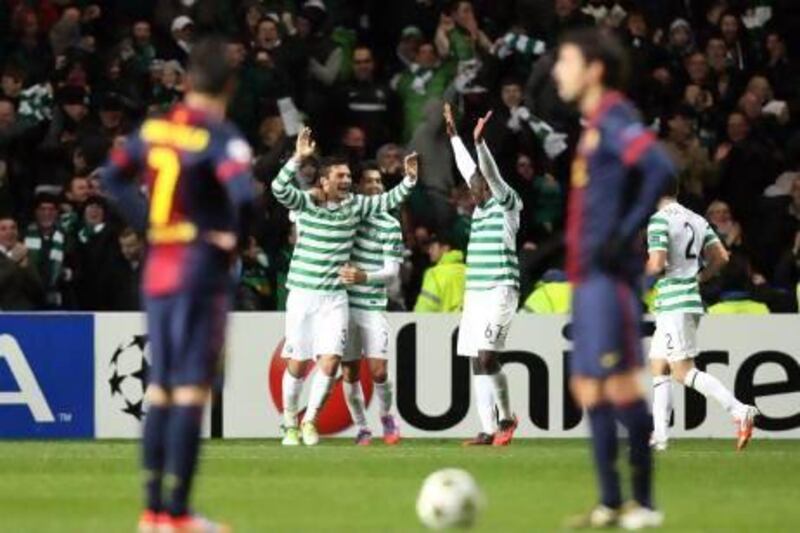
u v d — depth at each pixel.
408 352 61.62
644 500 32.72
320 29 77.50
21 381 61.16
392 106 75.62
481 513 35.19
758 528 33.75
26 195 71.69
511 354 61.88
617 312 31.69
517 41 76.69
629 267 31.94
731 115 75.00
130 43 75.25
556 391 61.88
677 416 62.25
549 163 73.44
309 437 57.31
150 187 31.55
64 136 72.81
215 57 31.69
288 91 74.56
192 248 31.27
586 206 31.84
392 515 35.78
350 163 70.69
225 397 61.38
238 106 74.00
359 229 57.34
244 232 31.61
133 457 50.22
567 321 61.94
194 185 31.23
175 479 31.09
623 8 81.44
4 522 34.44
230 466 47.38
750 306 64.00
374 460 49.44
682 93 76.75
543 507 37.28
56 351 61.28
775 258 73.06
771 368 62.31
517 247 72.25
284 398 57.47
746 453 53.38
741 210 73.94
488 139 72.94
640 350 32.22
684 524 34.19
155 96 73.94
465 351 57.38
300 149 55.72
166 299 31.30
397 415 61.62
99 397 61.44
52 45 76.69
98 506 37.50
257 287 66.81
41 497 39.34
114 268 66.12
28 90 73.00
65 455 51.09
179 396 31.16
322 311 56.28
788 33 81.69
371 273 56.88
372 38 80.38
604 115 31.72
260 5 77.25
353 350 57.97
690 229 54.69
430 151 71.69
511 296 56.84
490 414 57.50
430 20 79.38
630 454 32.47
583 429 61.91
